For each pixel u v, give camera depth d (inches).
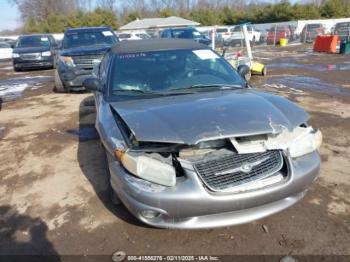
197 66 159.8
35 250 118.0
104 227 127.3
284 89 356.2
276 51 877.8
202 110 118.1
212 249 113.1
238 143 107.7
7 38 1375.5
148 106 128.1
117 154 111.4
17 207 145.3
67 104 329.1
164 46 172.9
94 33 414.6
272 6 2032.5
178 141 104.7
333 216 126.4
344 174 156.8
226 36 745.6
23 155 203.8
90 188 156.5
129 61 161.9
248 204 104.7
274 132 108.0
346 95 316.2
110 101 143.6
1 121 284.2
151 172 104.7
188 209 102.8
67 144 217.2
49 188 159.8
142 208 105.6
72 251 116.3
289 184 108.9
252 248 112.6
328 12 1891.0
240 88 149.9
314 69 502.9
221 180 104.0
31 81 504.7
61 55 366.0
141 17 2327.8
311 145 118.0
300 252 109.7
